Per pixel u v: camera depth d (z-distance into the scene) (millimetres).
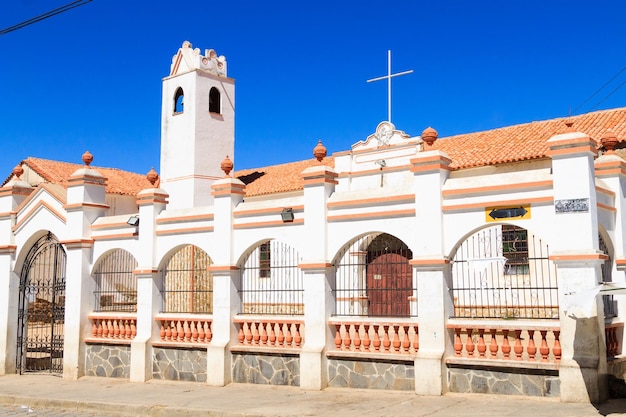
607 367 11492
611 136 13305
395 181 23234
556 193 11500
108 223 17812
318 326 14008
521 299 18000
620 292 10102
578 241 11234
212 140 30250
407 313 18844
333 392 13453
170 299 23344
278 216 14969
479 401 11656
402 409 11375
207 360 15469
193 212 16281
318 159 14562
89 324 18078
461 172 21812
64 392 15688
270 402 12789
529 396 11656
